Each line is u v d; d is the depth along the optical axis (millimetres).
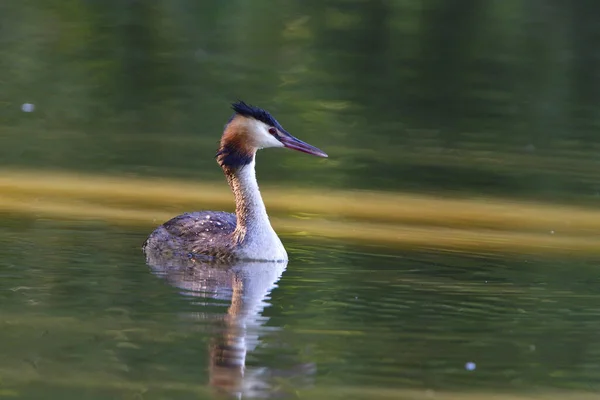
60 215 16031
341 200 18672
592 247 15727
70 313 11094
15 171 19375
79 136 22906
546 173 21844
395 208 18219
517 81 30875
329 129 25000
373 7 39625
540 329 11094
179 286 12375
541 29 36906
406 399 9055
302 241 15328
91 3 37938
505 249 15352
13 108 25344
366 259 14242
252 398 8961
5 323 10664
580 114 27734
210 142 22844
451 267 13961
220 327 10781
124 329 10617
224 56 32219
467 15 38625
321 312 11469
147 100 26859
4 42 32188
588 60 33281
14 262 13133
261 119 14484
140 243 14586
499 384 9477
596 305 12078
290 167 21375
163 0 39156
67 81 28453
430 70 31766
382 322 11188
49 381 9203
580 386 9461
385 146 23734
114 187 18438
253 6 38969
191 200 17719
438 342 10562
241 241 13883
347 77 30438
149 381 9266
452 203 18922
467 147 23984
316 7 39406
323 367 9742
